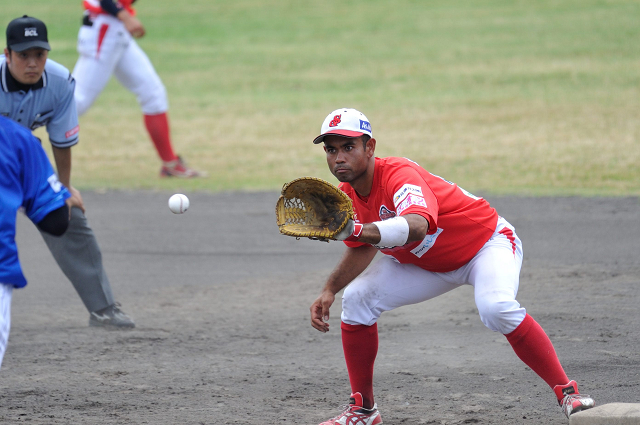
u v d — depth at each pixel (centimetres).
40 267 3197
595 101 6700
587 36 9725
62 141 2242
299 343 2206
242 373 1953
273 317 2472
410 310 2519
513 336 1506
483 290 1524
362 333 1584
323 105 7375
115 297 2741
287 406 1717
